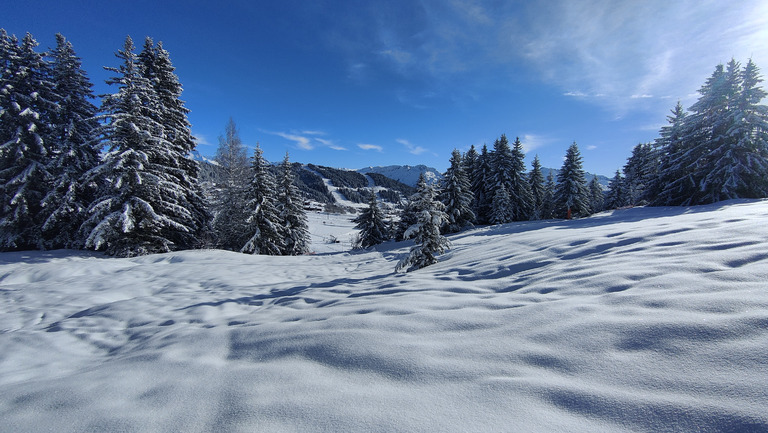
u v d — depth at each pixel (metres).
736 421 1.31
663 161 23.47
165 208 15.66
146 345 3.73
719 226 4.73
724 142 18.62
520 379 1.87
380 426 1.63
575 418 1.53
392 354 2.37
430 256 8.36
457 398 1.79
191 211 18.58
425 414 1.68
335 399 1.89
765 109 17.38
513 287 4.05
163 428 1.77
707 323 1.97
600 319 2.35
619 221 13.38
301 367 2.37
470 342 2.45
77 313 6.14
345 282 7.34
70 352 3.99
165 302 6.33
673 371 1.68
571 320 2.46
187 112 19.70
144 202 14.05
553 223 19.66
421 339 2.59
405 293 4.55
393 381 2.05
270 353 2.75
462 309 3.20
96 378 2.49
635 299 2.61
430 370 2.11
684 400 1.48
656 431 1.37
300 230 24.83
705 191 19.30
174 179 17.05
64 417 1.96
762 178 17.38
